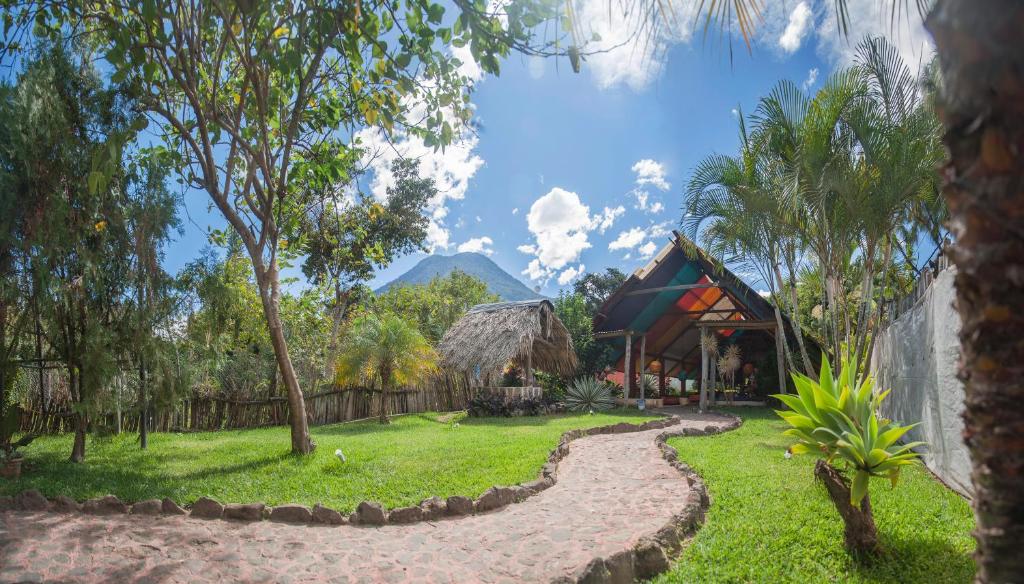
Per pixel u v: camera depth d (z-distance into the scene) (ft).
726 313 78.64
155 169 32.50
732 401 75.36
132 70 29.45
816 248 39.14
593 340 79.82
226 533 18.37
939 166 5.01
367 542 17.60
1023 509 4.47
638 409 70.69
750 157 40.27
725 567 14.56
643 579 14.48
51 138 28.04
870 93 35.22
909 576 13.73
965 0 4.33
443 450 32.86
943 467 23.30
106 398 30.01
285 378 32.48
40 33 25.22
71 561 15.93
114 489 22.93
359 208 70.28
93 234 30.40
